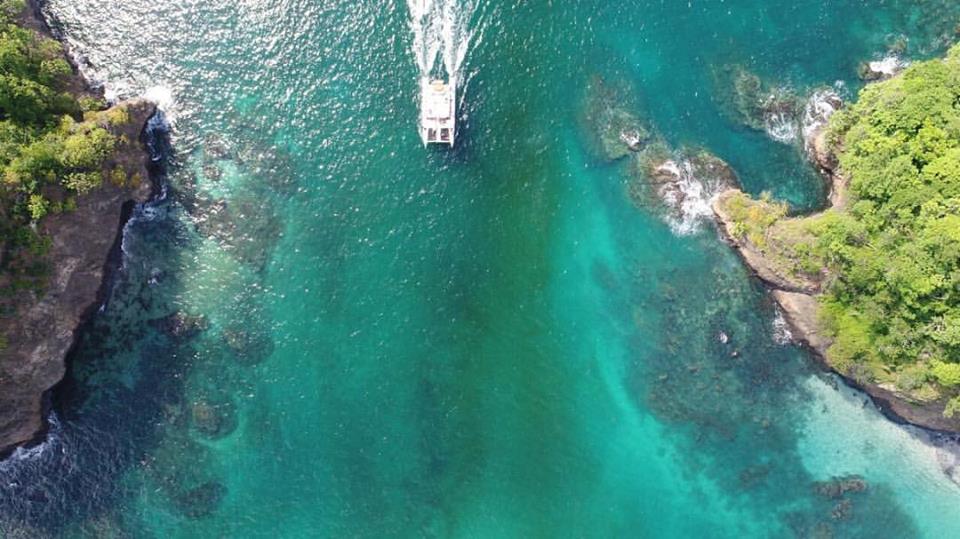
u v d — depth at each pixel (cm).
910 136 5169
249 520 5859
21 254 5062
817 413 5775
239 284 5831
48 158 5034
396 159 5881
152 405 5803
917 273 4906
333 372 5866
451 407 5888
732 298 5800
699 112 5866
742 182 5806
